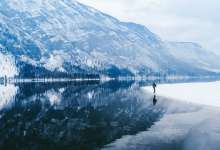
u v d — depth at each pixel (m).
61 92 122.69
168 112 54.38
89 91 127.44
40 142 35.28
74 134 38.94
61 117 54.41
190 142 31.11
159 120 46.25
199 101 68.81
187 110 55.22
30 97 98.56
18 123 48.66
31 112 62.09
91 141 34.53
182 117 47.56
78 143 33.97
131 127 41.78
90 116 54.28
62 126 45.22
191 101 69.94
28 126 45.84
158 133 36.56
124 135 36.62
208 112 51.47
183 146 29.88
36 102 82.38
